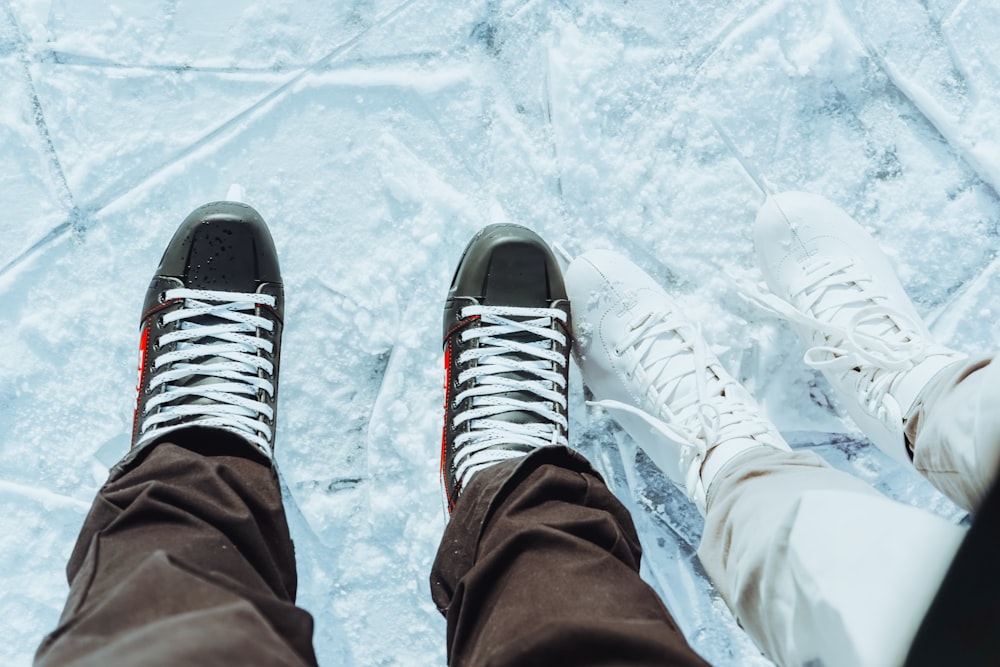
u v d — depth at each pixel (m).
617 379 1.02
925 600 0.56
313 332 1.01
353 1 1.02
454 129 1.03
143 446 0.75
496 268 0.98
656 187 1.05
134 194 1.00
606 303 1.02
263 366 0.92
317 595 1.00
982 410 0.67
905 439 0.88
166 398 0.88
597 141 1.04
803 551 0.60
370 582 1.01
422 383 1.02
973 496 0.71
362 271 1.02
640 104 1.04
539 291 0.99
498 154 1.03
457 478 0.92
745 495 0.76
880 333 0.96
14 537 0.98
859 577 0.56
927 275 1.07
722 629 1.04
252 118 1.01
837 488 0.70
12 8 0.98
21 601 0.98
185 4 1.00
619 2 1.04
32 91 0.99
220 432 0.77
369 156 1.02
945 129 1.06
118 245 1.00
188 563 0.57
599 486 0.79
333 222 1.02
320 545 1.01
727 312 1.05
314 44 1.02
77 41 0.99
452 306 0.99
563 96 1.03
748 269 1.06
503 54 1.04
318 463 1.01
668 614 0.67
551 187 1.04
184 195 1.00
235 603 0.52
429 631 1.01
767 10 1.05
